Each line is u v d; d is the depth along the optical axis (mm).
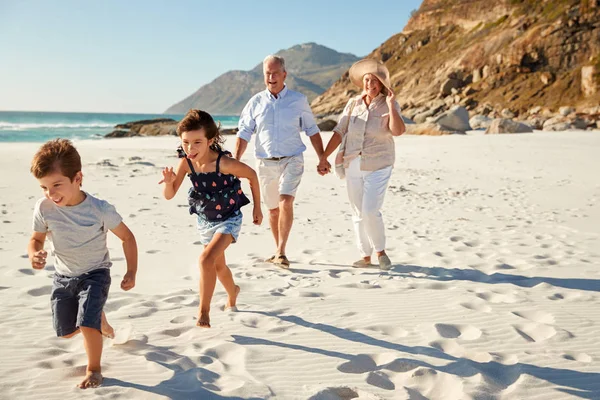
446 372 3191
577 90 66188
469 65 81000
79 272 3057
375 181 5750
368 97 5871
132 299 4500
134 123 55781
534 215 9492
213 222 4000
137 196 10289
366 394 2910
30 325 3863
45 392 2852
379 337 3781
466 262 6141
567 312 4355
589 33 71875
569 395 2930
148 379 3037
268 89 6125
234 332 3816
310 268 5855
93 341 2961
